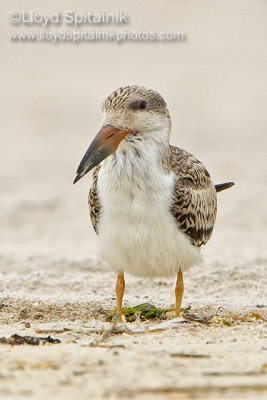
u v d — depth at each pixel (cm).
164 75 3416
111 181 930
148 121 927
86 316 1002
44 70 3566
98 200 963
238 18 3925
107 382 650
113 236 941
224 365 701
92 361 713
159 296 1169
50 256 1477
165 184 935
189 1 4012
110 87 3319
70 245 1595
